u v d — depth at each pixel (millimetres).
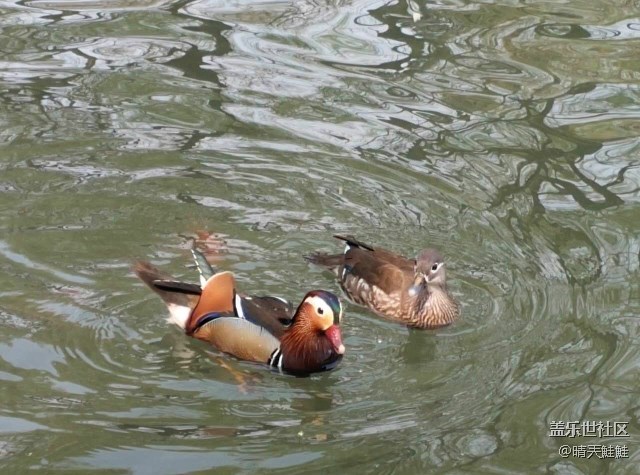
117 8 15906
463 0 16516
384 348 9375
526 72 14039
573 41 15023
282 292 9914
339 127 12586
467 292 9906
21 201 10922
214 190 11359
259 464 7406
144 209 10938
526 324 9438
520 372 8750
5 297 9375
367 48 14633
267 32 15062
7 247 10133
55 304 9344
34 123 12398
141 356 8812
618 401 8289
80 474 7184
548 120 12883
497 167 11883
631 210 11133
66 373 8422
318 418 8094
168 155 11891
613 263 10297
